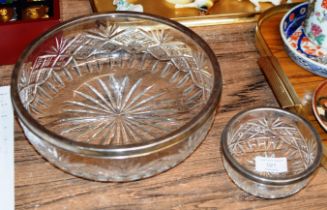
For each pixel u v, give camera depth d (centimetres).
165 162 52
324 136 60
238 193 56
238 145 61
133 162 50
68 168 52
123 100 66
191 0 78
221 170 58
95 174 52
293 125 62
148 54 71
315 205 55
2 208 54
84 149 48
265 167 59
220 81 55
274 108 61
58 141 48
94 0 78
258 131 63
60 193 56
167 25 66
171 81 69
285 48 71
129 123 63
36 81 65
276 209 55
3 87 67
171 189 56
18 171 58
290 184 53
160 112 64
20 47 69
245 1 80
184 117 64
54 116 63
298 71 69
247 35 76
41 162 58
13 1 73
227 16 77
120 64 71
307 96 66
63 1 80
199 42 62
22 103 53
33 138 52
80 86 68
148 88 68
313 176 57
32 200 55
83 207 55
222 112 65
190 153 56
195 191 56
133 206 55
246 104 66
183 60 70
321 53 72
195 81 67
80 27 66
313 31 71
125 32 70
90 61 71
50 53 66
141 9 77
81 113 64
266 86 68
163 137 49
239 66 71
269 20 77
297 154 60
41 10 72
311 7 70
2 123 62
